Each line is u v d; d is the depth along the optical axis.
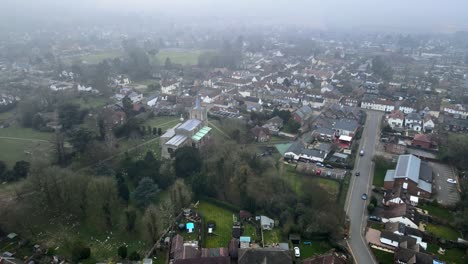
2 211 110.75
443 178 147.25
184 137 167.62
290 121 198.38
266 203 121.81
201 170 143.88
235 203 128.25
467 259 100.06
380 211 123.75
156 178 138.25
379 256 102.06
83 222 117.75
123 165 150.75
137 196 124.81
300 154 163.00
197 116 184.75
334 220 110.62
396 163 154.25
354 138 186.88
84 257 98.81
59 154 154.50
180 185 128.25
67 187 122.12
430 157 161.50
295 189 137.00
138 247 106.50
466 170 151.25
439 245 107.12
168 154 160.75
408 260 96.81
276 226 114.94
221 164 141.62
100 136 176.62
